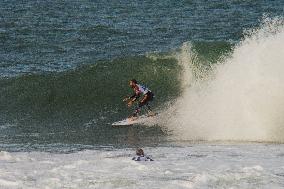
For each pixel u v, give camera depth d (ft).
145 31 534.78
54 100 261.24
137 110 233.96
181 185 125.39
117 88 268.00
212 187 123.75
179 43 464.24
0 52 448.65
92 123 232.32
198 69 266.57
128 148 183.32
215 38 485.56
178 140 197.88
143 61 282.36
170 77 268.62
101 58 406.82
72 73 278.87
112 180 129.59
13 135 211.20
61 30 562.66
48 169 141.28
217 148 177.78
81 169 140.87
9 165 146.82
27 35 536.83
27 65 386.52
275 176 132.57
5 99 265.34
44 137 207.21
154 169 140.56
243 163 148.97
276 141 191.93
